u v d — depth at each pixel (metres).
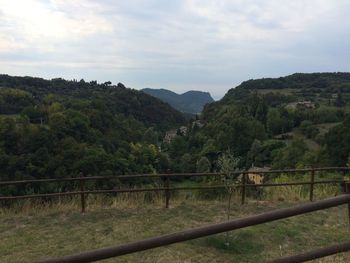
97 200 9.03
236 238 6.84
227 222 1.94
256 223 1.96
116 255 1.86
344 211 8.63
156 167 33.44
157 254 6.24
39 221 7.88
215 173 8.36
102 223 7.75
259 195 9.88
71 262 1.81
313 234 7.24
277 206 8.98
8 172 17.56
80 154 20.28
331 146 29.17
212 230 1.92
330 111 66.19
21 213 8.34
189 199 9.51
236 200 9.34
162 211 8.50
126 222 7.80
